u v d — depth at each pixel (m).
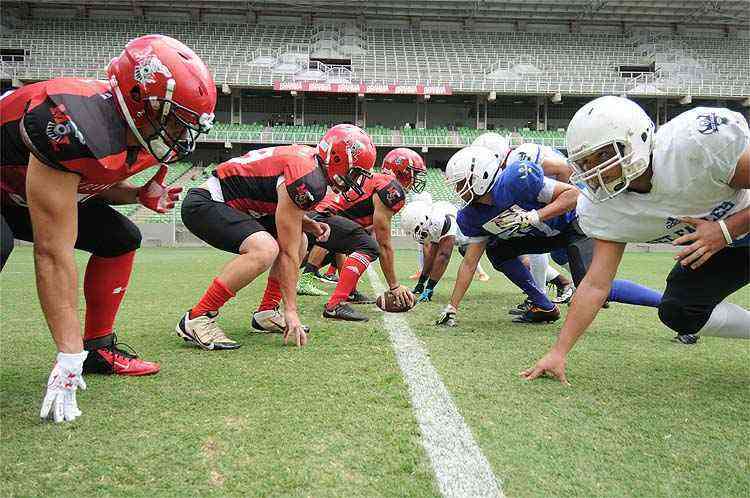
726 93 27.11
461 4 29.27
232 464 1.83
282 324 4.05
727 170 2.44
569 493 1.69
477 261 4.43
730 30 31.42
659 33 31.38
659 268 11.05
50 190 2.12
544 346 3.65
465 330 4.22
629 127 2.38
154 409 2.32
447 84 27.02
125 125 2.31
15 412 2.29
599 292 2.81
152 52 2.22
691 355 3.51
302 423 2.18
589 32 31.45
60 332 2.21
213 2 29.16
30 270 8.88
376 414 2.29
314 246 6.22
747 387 2.79
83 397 2.48
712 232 2.47
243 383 2.69
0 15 28.55
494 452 1.96
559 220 4.50
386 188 4.76
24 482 1.70
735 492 1.71
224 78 26.39
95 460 1.85
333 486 1.70
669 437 2.12
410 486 1.71
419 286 6.31
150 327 4.15
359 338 3.80
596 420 2.29
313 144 26.34
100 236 2.75
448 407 2.39
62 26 28.98
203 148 28.36
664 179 2.52
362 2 29.19
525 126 29.94
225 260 11.58
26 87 2.27
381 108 29.77
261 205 3.73
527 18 30.98
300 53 28.59
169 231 18.05
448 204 6.17
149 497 1.63
